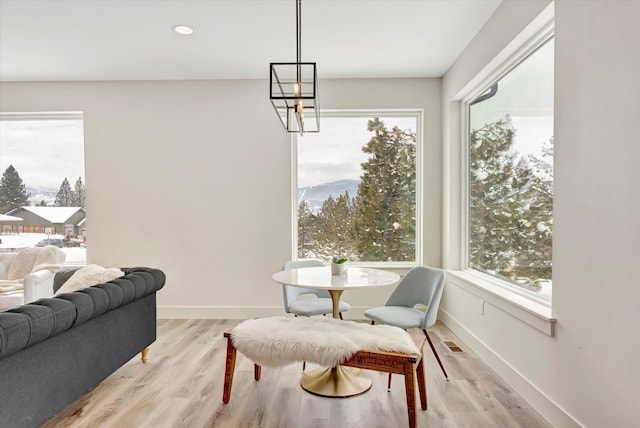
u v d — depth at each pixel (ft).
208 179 13.53
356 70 12.66
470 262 12.17
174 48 10.92
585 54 5.86
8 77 13.11
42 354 5.80
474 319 10.27
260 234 13.56
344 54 11.36
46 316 5.65
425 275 9.46
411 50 11.10
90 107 13.51
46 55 11.32
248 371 8.98
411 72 12.86
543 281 7.76
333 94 13.41
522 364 7.72
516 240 8.95
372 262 13.96
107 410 7.20
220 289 13.57
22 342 5.19
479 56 9.93
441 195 13.32
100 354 7.28
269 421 6.81
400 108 13.38
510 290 9.06
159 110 13.51
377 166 13.93
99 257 13.64
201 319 13.46
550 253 7.52
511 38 8.18
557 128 6.60
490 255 10.50
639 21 4.80
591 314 5.73
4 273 12.08
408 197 13.93
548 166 7.63
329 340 6.70
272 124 13.50
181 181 13.56
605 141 5.43
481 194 11.18
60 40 10.36
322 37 10.27
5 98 13.53
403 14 9.08
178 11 8.91
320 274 9.17
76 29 9.75
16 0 8.38
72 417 6.95
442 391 7.97
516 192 8.96
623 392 5.11
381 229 13.98
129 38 10.28
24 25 9.52
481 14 9.11
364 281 8.26
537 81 8.02
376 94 13.35
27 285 10.77
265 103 13.44
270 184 13.52
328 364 6.49
